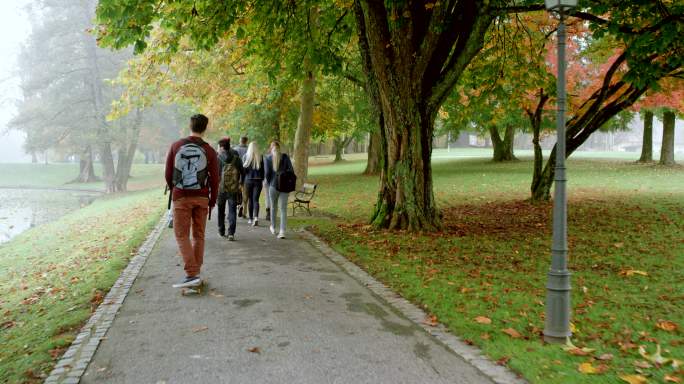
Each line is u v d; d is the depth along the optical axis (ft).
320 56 45.19
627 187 69.05
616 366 14.74
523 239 35.09
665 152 101.24
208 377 14.01
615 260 28.55
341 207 55.62
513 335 17.26
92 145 165.27
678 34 34.50
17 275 38.88
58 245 51.29
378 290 23.18
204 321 18.65
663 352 15.70
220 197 35.73
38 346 16.92
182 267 27.55
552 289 16.85
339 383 13.69
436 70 37.70
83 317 19.48
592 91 55.31
